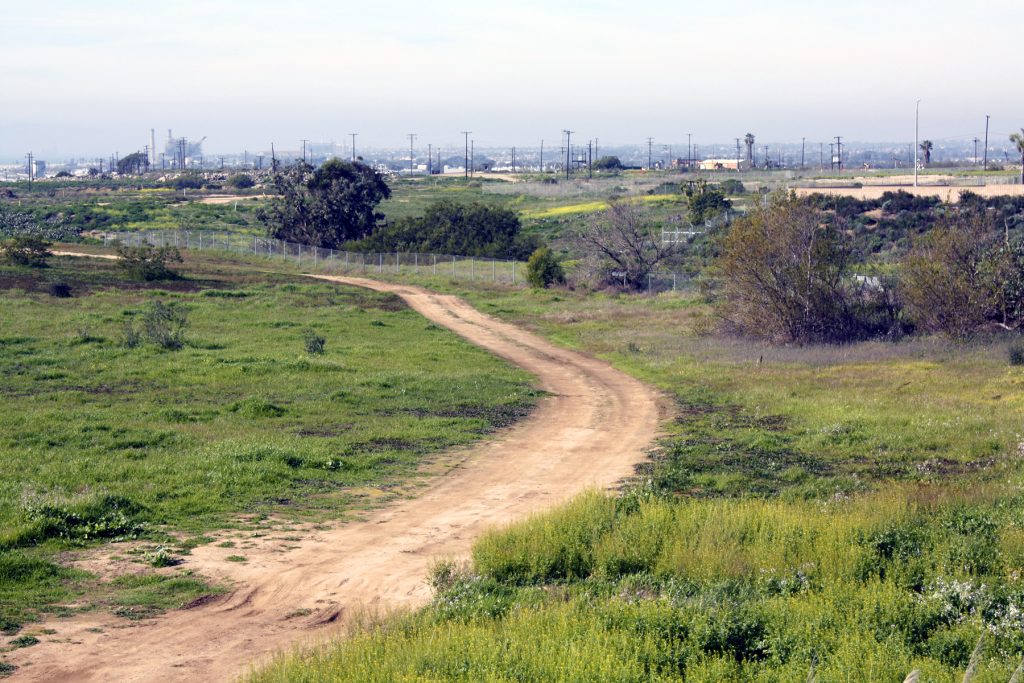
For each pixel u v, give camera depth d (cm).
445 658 1436
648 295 9356
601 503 2462
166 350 5794
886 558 2028
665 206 15162
